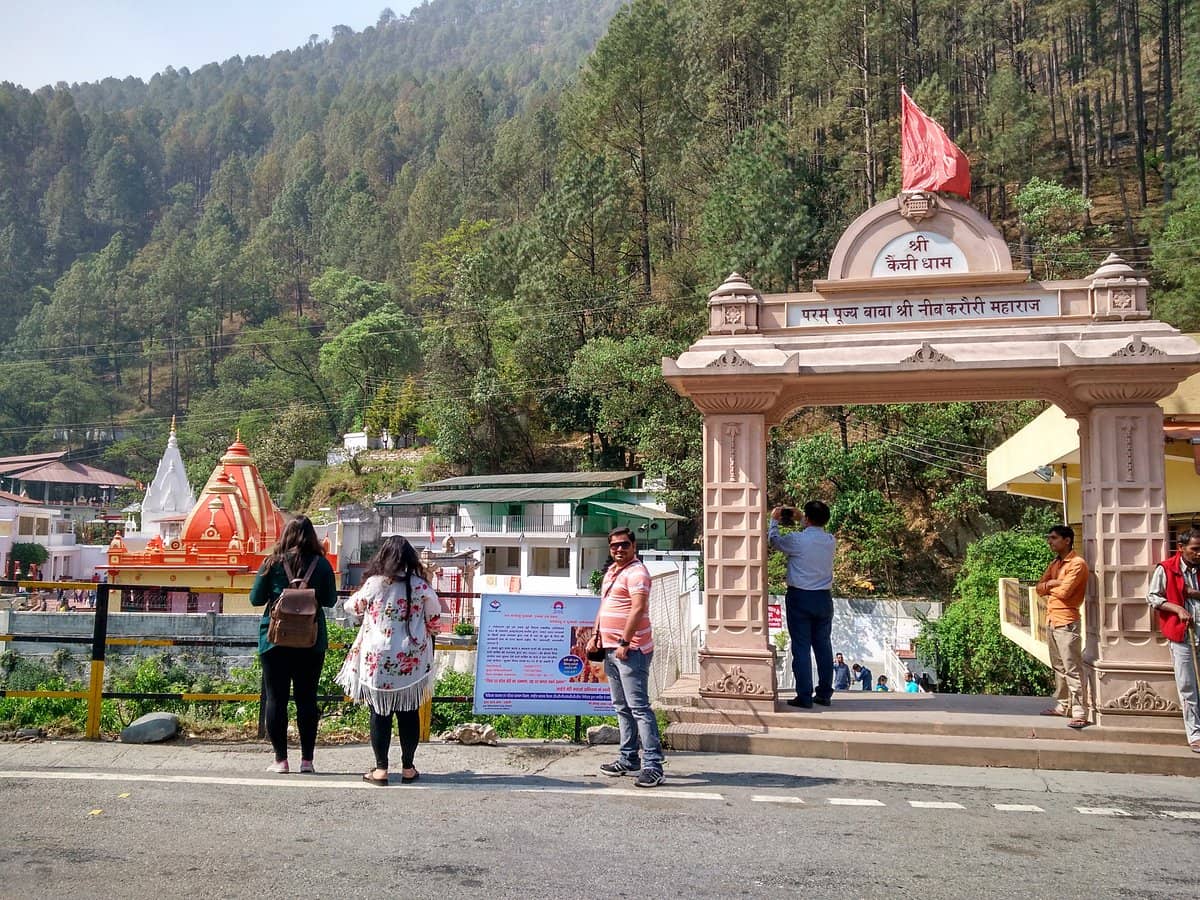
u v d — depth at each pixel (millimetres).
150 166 190750
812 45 50250
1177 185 47219
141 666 12305
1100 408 8492
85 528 72500
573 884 4523
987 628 22047
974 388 9078
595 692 8109
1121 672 8258
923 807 6309
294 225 148750
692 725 8703
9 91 186875
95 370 123625
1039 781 7340
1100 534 8414
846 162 47906
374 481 71812
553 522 43750
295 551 6848
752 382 8836
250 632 17094
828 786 6918
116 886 4355
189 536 29156
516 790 6422
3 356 123375
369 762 7262
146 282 132000
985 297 8930
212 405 101062
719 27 60500
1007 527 37188
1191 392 10008
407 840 5152
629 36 61156
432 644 6727
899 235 9188
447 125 156625
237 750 7566
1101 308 8703
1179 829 5906
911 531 38438
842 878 4730
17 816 5461
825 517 9344
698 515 45562
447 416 61062
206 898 4219
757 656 8820
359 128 164250
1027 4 60938
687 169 54781
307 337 107500
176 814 5559
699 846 5199
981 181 53688
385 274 117312
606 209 56062
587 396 53625
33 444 105562
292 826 5363
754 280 43375
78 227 162250
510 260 61562
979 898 4504
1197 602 7996
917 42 53312
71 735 8062
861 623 30844
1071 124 64500
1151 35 60219
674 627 12188
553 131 100125
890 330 8984
